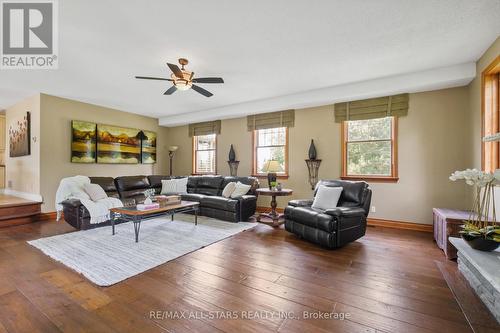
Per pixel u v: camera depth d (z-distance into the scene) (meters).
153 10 2.22
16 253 2.85
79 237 3.46
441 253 2.96
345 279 2.26
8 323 1.62
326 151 4.82
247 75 3.82
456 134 3.77
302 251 2.99
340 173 4.68
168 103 5.50
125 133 6.13
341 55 3.15
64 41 2.76
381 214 4.31
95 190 4.25
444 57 3.21
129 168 6.28
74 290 2.04
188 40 2.75
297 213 3.43
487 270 1.73
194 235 3.60
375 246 3.21
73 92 4.66
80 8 2.18
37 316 1.69
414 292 2.03
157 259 2.68
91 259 2.67
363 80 4.05
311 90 4.57
